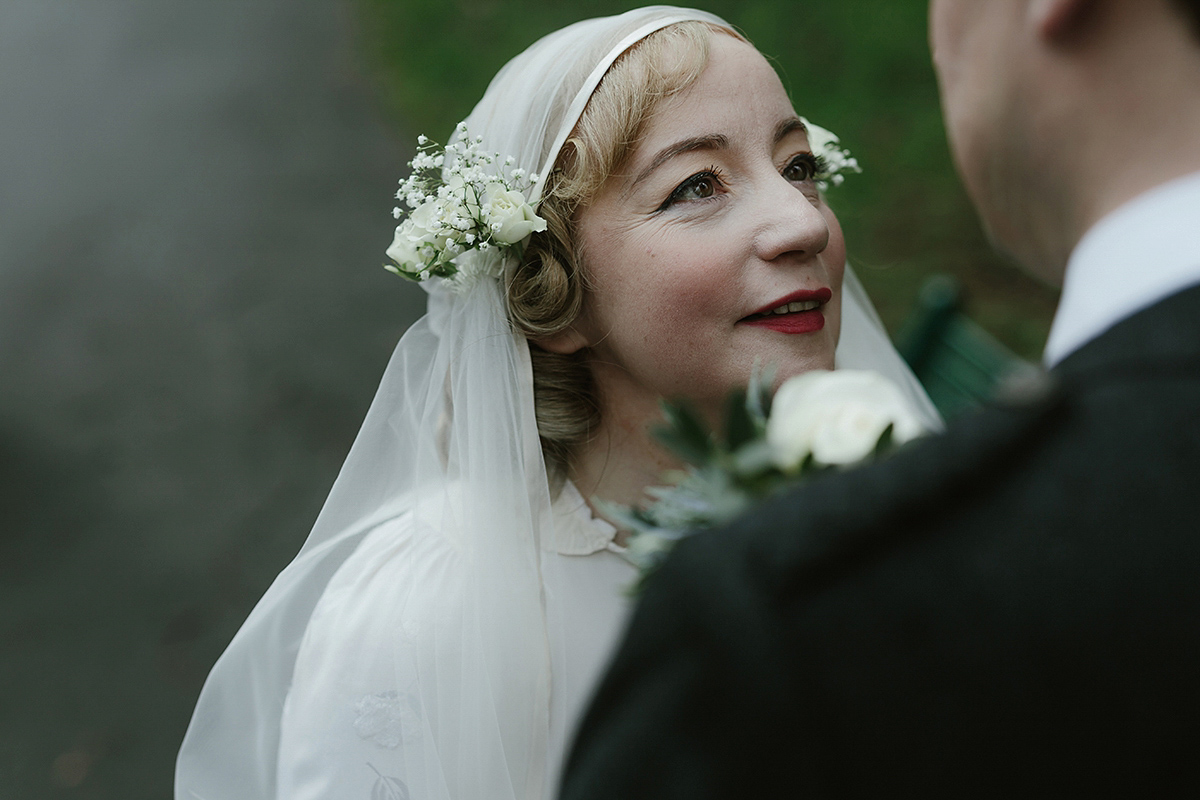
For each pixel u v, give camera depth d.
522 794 1.63
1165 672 0.60
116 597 4.57
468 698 1.62
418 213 1.76
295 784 1.65
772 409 0.94
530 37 10.50
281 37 12.89
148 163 10.09
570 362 1.78
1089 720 0.61
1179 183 0.67
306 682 1.69
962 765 0.61
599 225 1.63
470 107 9.55
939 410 2.92
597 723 0.72
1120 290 0.67
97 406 6.23
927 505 0.65
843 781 0.62
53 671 4.19
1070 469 0.64
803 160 1.71
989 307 5.23
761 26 8.55
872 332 2.22
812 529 0.66
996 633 0.62
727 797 0.63
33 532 5.09
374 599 1.70
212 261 7.96
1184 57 0.66
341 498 1.84
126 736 3.85
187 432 5.81
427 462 1.80
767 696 0.62
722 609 0.64
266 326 6.89
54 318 7.48
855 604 0.63
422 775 1.61
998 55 0.72
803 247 1.57
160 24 14.66
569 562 1.74
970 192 0.81
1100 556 0.62
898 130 7.05
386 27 12.28
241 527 4.95
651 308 1.61
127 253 8.38
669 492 0.94
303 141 9.84
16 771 3.74
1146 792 0.61
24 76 13.44
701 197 1.61
